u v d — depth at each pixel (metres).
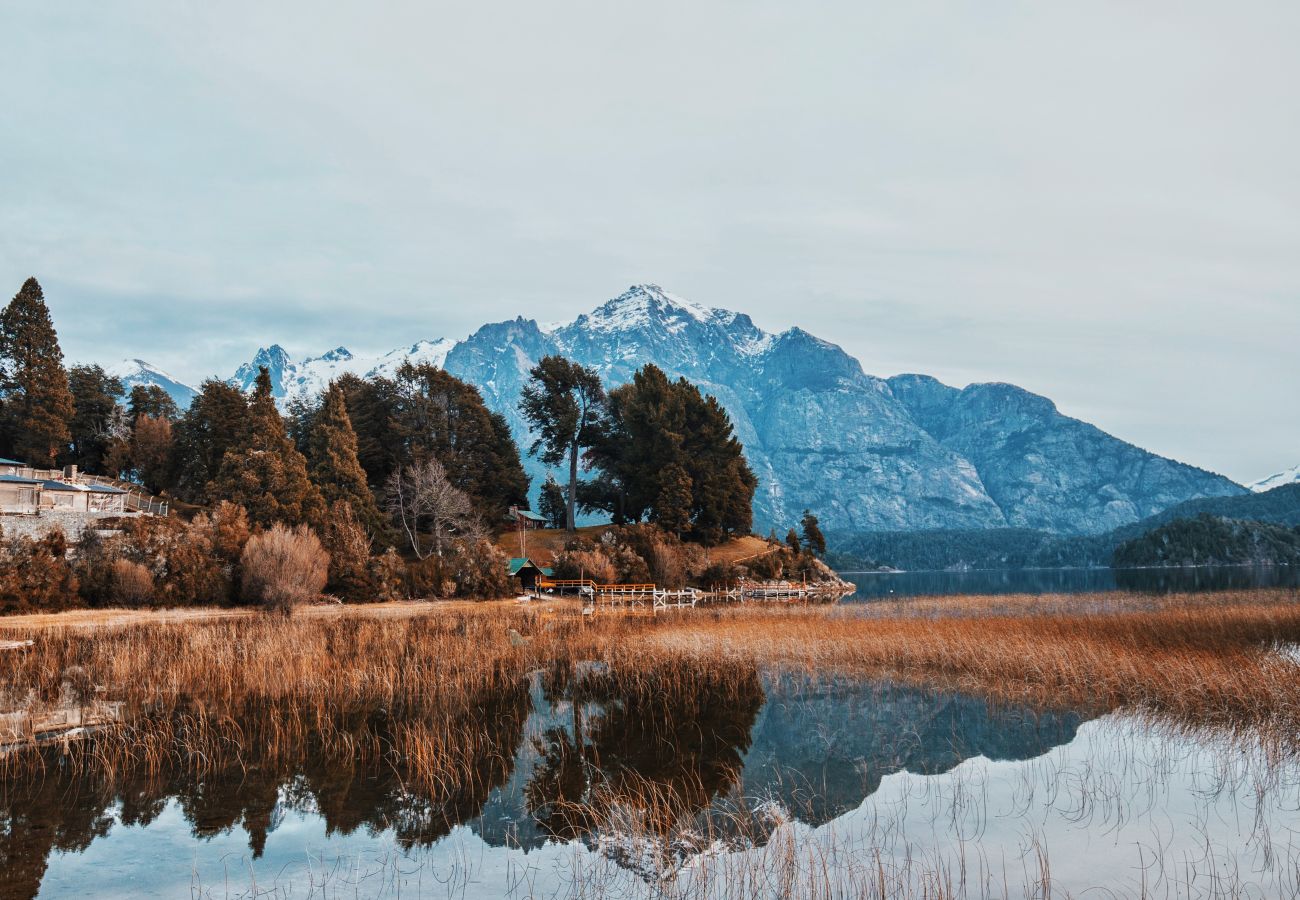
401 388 89.69
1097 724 20.41
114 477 83.94
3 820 13.80
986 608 53.59
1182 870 11.39
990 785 15.63
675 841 12.95
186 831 13.41
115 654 28.55
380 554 70.38
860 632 35.41
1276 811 13.81
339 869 11.83
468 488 86.25
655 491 91.75
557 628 42.91
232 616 46.44
